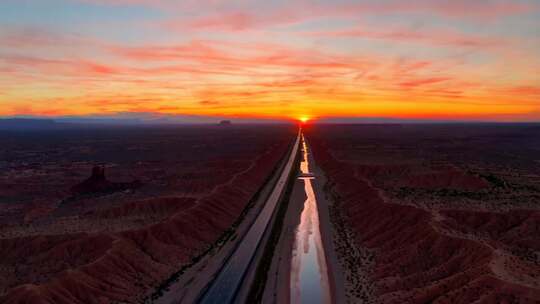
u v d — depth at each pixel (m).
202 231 74.69
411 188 98.62
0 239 61.81
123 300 49.84
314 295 54.59
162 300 51.41
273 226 83.44
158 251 63.19
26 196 109.75
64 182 129.88
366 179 112.12
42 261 57.28
